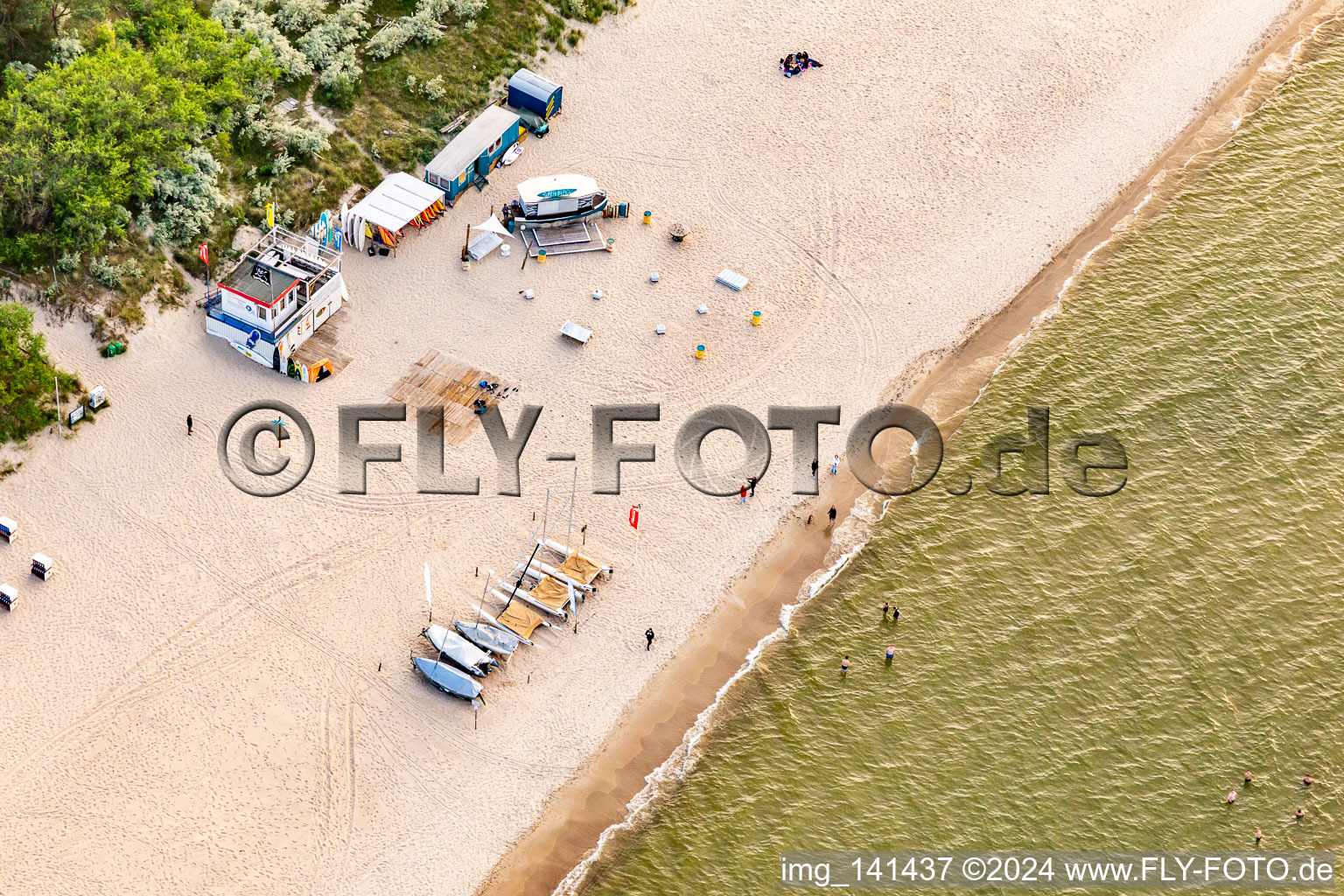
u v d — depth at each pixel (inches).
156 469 3240.7
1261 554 3363.7
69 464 3221.0
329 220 3710.6
